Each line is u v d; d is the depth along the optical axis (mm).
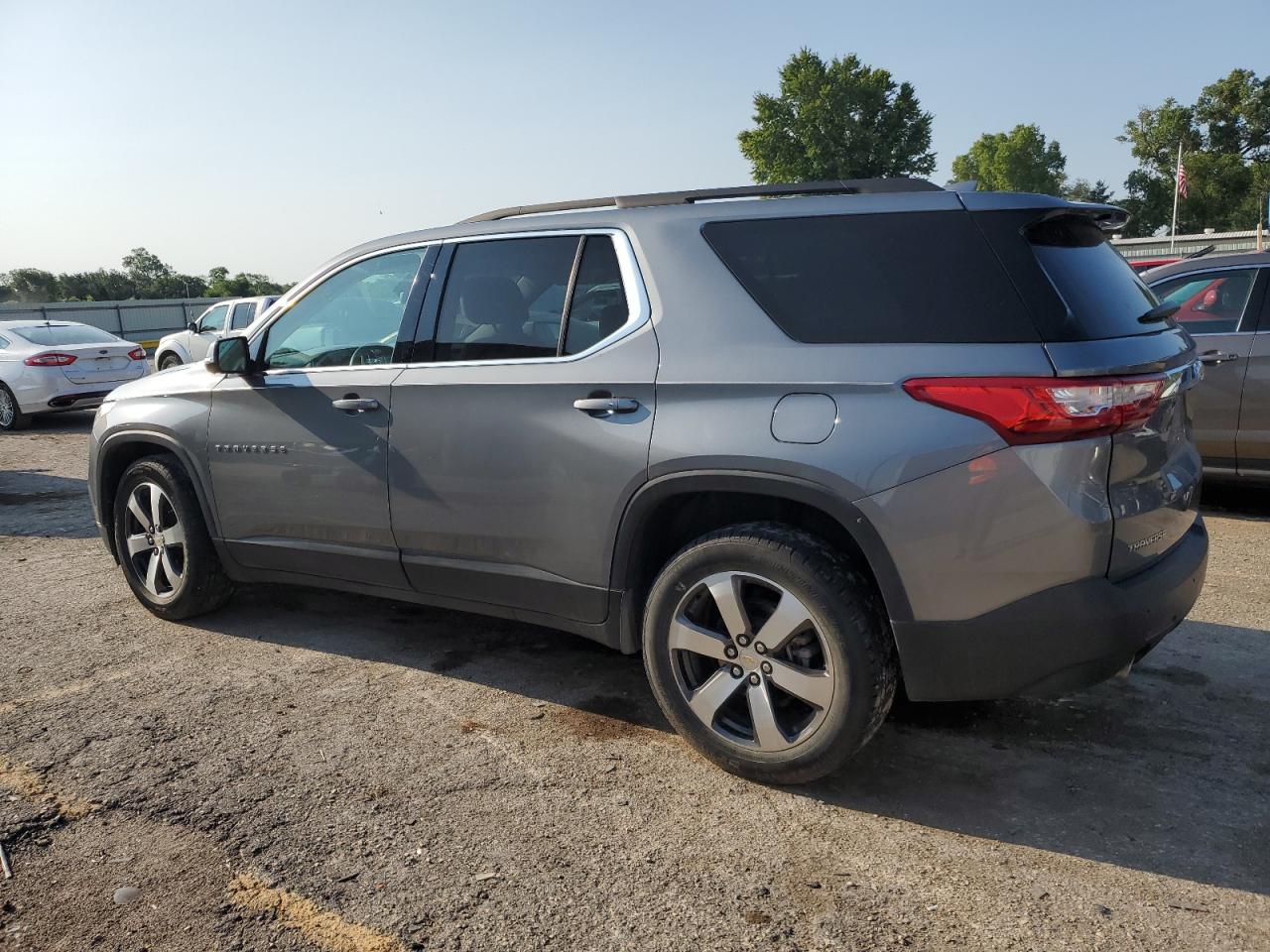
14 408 13008
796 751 2859
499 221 3586
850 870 2576
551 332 3328
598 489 3125
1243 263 6336
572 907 2426
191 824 2826
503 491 3365
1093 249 2951
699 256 3059
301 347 4023
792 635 2811
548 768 3143
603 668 3979
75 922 2398
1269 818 2789
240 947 2297
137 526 4676
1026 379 2498
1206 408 6348
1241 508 6684
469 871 2584
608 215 3295
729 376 2875
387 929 2354
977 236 2686
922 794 2957
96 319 45562
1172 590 2740
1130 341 2695
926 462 2582
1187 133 69688
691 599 3002
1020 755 3193
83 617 4723
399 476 3629
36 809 2916
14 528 6844
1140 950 2244
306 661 4090
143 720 3531
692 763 3166
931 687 2709
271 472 4023
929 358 2623
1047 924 2340
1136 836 2717
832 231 2875
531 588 3385
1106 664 2607
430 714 3559
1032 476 2506
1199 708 3504
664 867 2596
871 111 58656
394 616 4660
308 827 2803
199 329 17156
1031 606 2564
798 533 2826
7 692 3807
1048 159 81312
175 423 4316
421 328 3654
